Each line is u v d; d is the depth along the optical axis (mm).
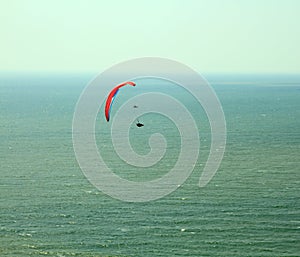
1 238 129875
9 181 188375
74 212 150875
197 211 151375
